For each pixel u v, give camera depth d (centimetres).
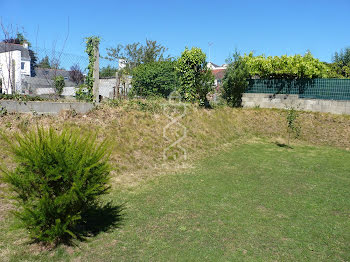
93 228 461
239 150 1133
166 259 381
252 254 399
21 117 779
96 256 382
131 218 506
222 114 1483
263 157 1037
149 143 940
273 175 816
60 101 958
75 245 405
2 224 441
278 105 1709
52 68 1061
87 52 1055
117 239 430
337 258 397
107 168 424
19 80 1031
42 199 355
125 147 862
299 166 927
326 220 521
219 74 3334
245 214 537
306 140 1365
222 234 455
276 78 1752
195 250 404
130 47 3400
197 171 831
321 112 1602
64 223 387
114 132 905
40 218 360
